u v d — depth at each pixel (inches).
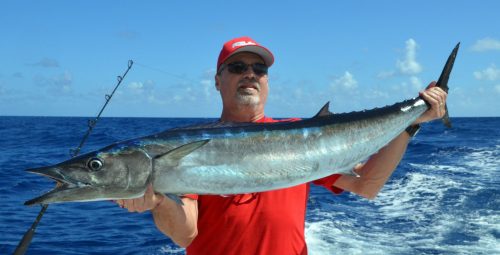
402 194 478.9
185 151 115.3
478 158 794.8
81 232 343.3
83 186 110.4
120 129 2194.9
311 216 381.1
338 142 135.0
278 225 129.6
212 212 131.4
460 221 351.3
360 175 145.3
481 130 1792.6
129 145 114.6
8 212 406.3
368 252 283.7
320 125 134.7
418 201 438.3
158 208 118.5
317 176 132.1
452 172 627.5
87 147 1158.3
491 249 281.6
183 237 126.5
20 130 2062.0
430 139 1304.1
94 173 110.9
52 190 110.2
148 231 345.4
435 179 562.6
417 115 146.8
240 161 122.0
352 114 141.2
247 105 151.1
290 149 128.2
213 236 131.0
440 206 410.9
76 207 427.2
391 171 144.3
